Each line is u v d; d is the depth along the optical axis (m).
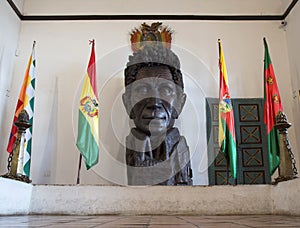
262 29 7.40
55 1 7.51
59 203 4.12
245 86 7.02
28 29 7.32
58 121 6.72
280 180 3.90
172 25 7.36
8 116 6.66
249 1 7.51
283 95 6.96
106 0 7.52
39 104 6.81
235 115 6.77
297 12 6.77
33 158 6.46
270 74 6.08
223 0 7.53
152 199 4.12
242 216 3.49
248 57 7.21
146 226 1.72
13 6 6.88
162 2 7.52
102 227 1.60
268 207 4.11
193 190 4.17
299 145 6.50
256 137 6.66
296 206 3.36
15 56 7.08
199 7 7.52
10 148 5.58
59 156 6.50
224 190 4.17
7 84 6.73
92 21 7.40
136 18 7.40
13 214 3.65
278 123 4.05
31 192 4.16
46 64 7.09
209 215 4.00
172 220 2.57
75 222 2.14
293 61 6.93
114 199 4.13
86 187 4.17
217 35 7.35
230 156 5.53
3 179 3.38
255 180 6.40
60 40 7.27
